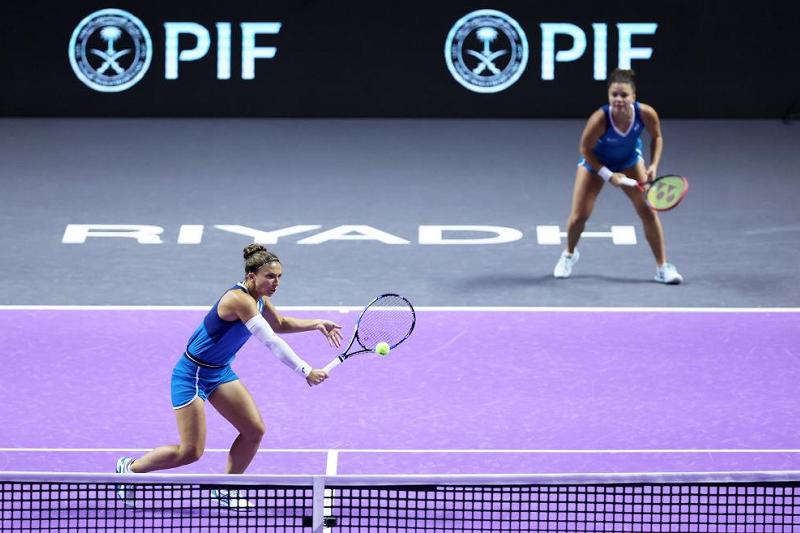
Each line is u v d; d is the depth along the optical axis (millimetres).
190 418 25469
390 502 24938
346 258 45375
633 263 45094
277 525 21984
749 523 21859
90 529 23641
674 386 33844
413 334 37750
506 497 25375
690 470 28438
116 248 46250
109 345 36781
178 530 23859
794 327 38594
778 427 31109
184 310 40062
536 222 49562
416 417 31734
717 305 40719
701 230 48500
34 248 46094
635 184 40094
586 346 36844
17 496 25031
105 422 31297
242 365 35188
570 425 31219
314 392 33344
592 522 21969
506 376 34500
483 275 43781
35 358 35656
